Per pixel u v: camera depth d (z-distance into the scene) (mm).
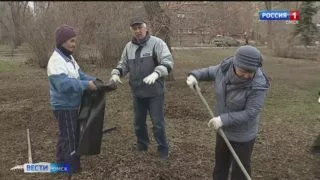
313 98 8867
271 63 12117
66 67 3875
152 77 4117
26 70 12703
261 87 3092
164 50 4352
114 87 4059
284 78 11297
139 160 4664
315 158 4980
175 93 8906
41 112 7117
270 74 11703
